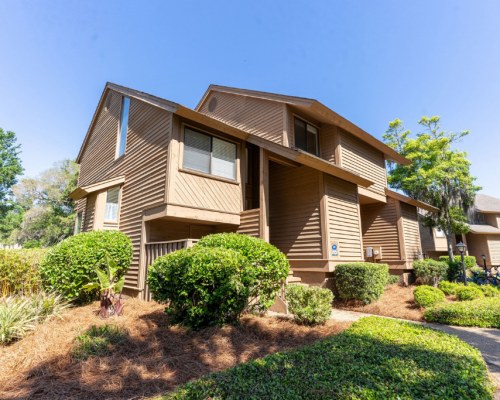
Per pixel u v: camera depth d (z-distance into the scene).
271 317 5.77
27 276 6.68
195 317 4.70
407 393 2.19
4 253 6.78
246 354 3.85
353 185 9.99
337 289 8.26
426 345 3.38
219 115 13.55
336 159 11.09
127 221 9.54
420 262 11.66
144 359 3.60
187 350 3.94
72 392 2.86
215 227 9.55
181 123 8.11
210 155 8.62
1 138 31.48
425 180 16.45
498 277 12.05
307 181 9.16
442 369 2.65
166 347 4.01
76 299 6.51
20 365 3.41
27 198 29.06
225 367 3.45
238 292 4.78
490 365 3.95
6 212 30.31
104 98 13.77
